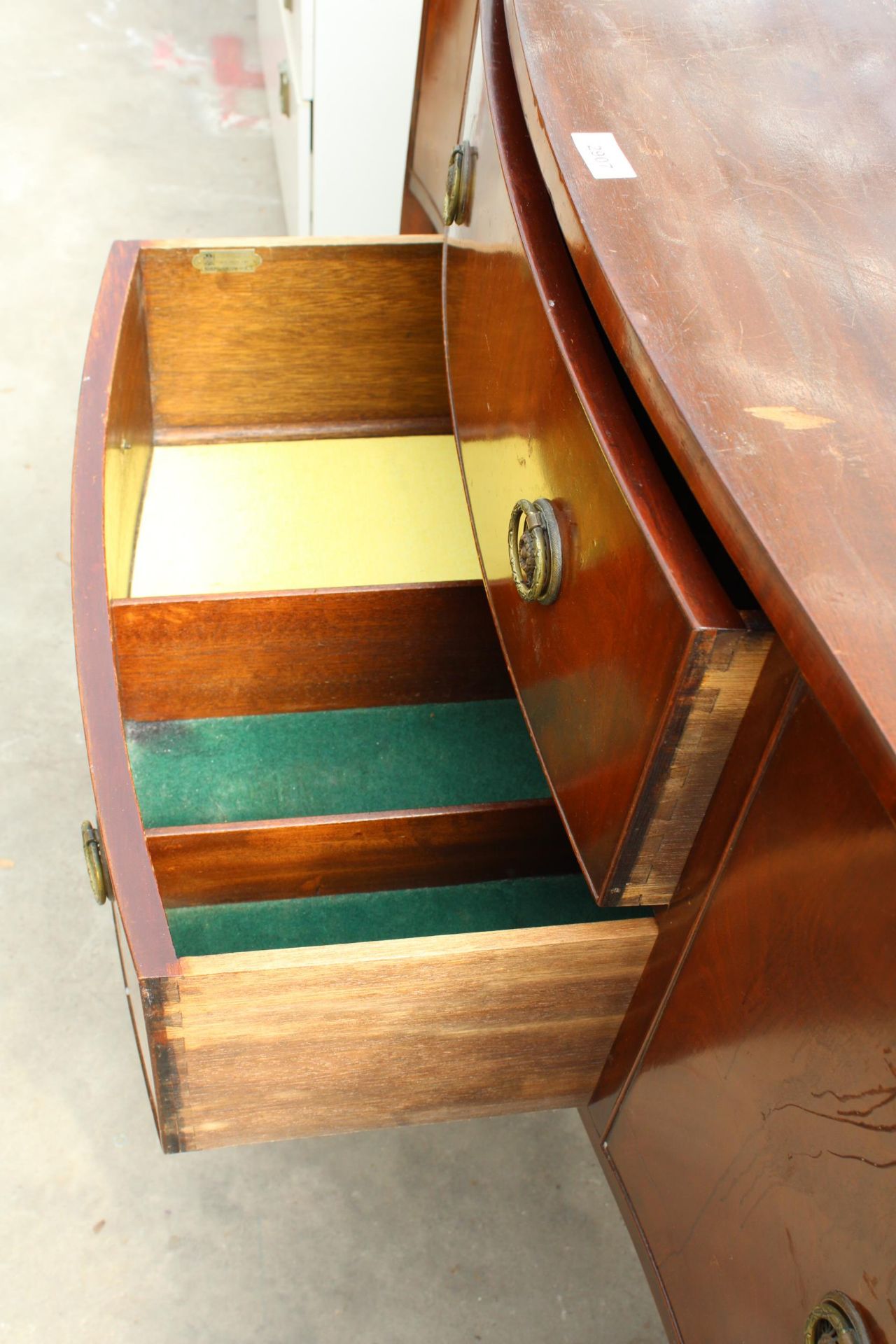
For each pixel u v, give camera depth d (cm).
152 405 99
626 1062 62
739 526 39
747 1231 49
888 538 39
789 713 42
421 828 77
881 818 37
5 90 202
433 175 120
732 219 50
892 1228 38
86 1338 83
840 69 61
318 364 100
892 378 44
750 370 44
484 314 66
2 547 134
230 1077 60
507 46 66
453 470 102
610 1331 86
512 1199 92
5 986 101
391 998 57
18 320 161
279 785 87
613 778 50
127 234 176
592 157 52
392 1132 95
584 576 51
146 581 89
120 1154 92
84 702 61
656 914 57
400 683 89
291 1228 89
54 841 110
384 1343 84
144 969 52
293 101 146
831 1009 40
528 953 56
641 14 63
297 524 95
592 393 49
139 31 221
